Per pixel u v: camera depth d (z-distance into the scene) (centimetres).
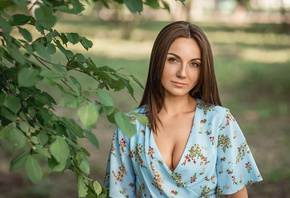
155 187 195
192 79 187
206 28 3216
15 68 162
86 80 1166
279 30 3047
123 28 2511
